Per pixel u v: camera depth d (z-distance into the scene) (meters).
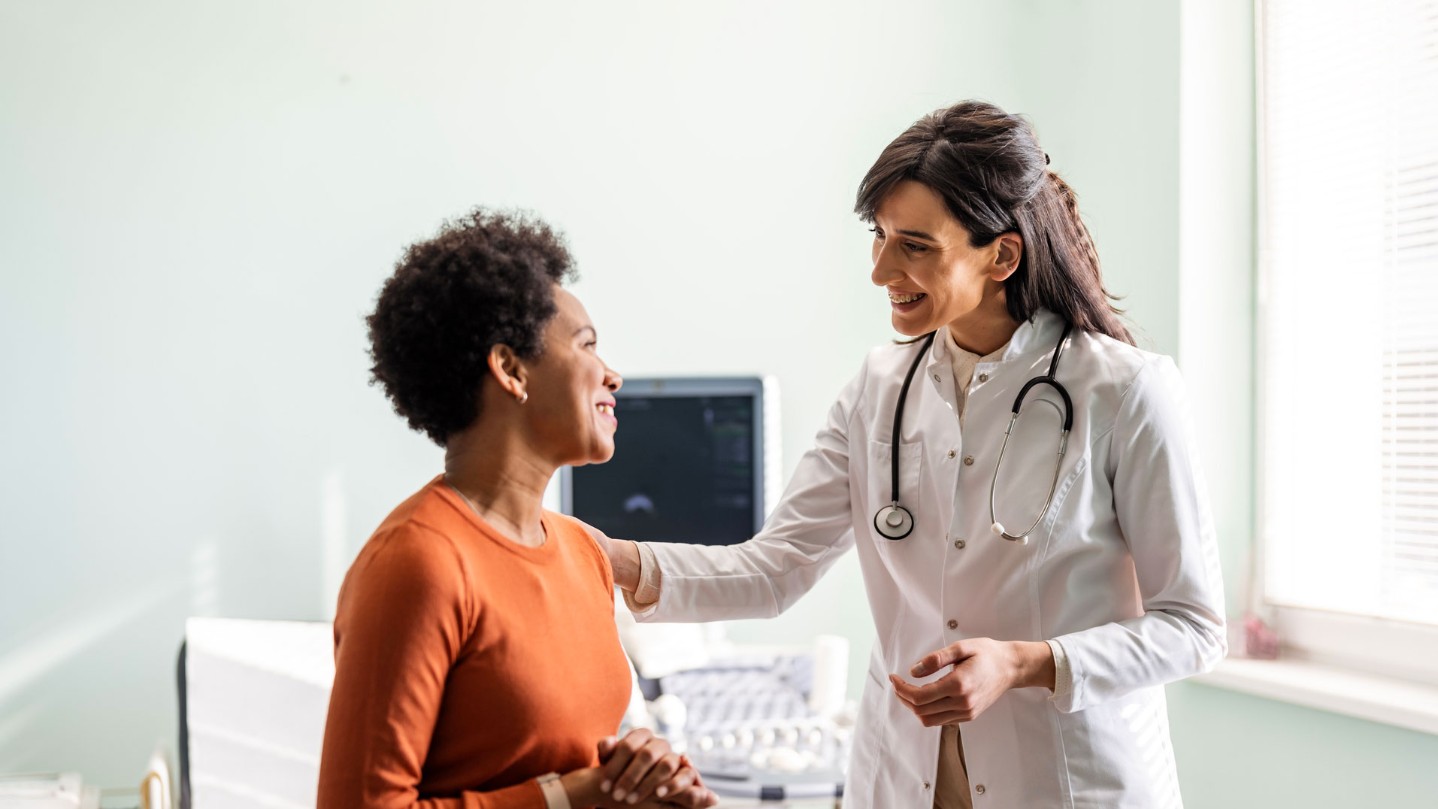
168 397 2.39
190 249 2.40
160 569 2.37
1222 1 2.57
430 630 0.84
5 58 2.29
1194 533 1.32
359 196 2.52
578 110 2.67
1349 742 2.15
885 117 2.90
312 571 2.48
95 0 2.34
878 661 1.49
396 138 2.55
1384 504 2.31
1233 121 2.58
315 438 2.49
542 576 0.94
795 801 1.79
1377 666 2.30
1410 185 2.26
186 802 1.88
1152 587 1.34
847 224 2.88
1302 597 2.47
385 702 0.83
